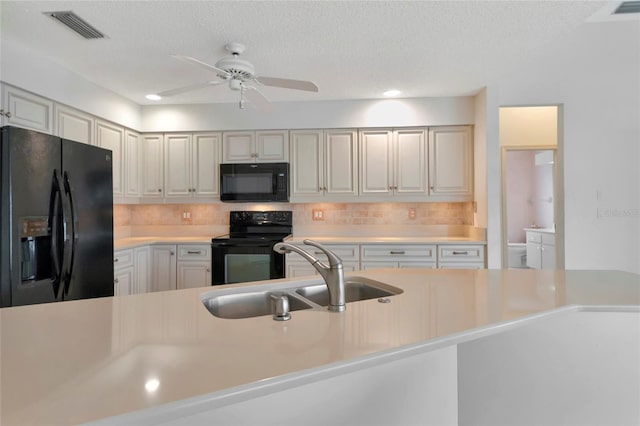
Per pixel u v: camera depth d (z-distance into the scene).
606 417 1.48
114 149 3.29
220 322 1.02
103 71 2.73
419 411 1.01
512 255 5.32
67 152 2.20
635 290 1.36
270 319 1.04
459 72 2.83
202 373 0.69
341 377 0.90
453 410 1.07
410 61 2.60
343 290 1.15
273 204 3.93
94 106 2.97
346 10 1.91
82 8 1.88
